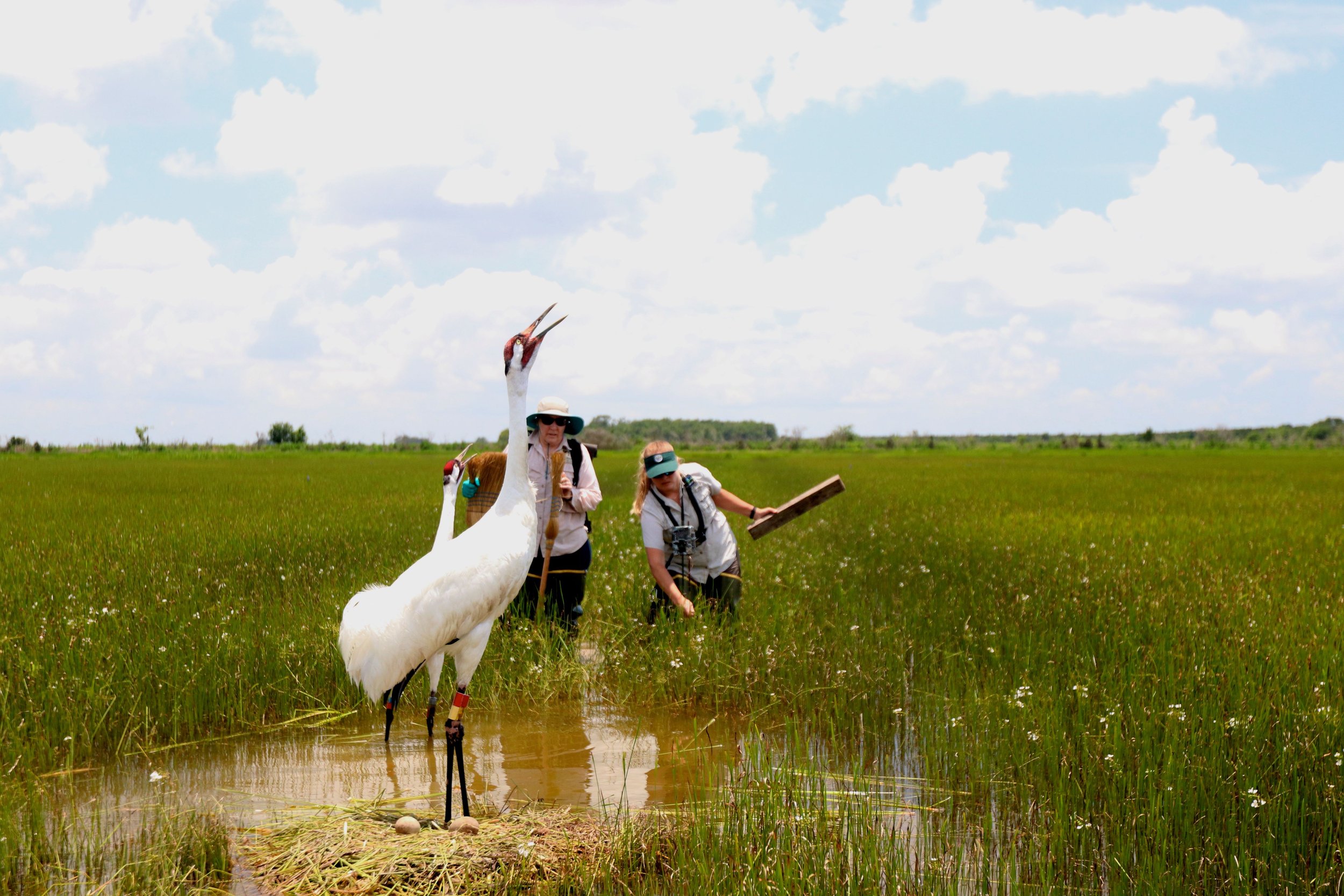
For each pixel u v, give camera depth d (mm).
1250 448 97375
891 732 6180
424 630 4930
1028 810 4695
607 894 3994
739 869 4023
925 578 10367
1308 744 5016
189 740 5945
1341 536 13852
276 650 6898
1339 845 4195
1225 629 7645
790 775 4949
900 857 4230
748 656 7129
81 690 5906
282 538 12156
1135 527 15242
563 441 7988
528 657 7219
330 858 4230
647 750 5961
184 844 4234
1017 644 7309
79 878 4047
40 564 9852
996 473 37812
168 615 7539
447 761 4852
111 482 24891
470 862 4203
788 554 12398
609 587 9398
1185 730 5352
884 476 34719
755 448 108938
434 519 14836
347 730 6258
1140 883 3988
